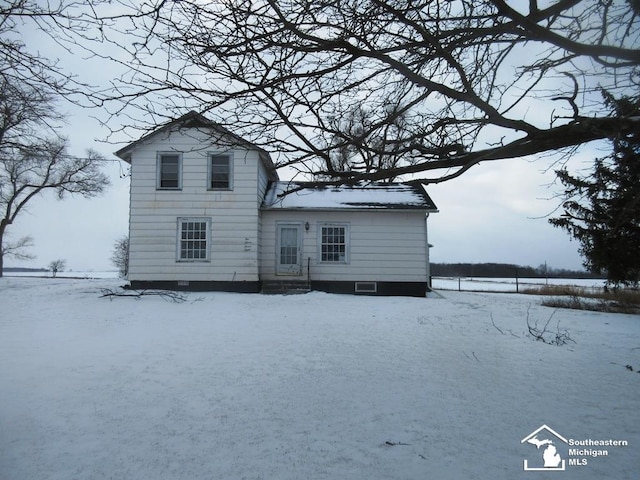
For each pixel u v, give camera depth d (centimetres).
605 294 1811
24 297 1391
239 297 1425
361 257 1706
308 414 477
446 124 342
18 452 387
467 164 310
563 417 468
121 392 545
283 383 583
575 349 795
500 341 847
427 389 558
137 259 1598
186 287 1592
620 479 342
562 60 333
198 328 947
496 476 346
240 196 1627
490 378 606
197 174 1625
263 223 1706
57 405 499
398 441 411
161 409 491
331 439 415
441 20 288
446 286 2981
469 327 994
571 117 297
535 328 979
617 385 579
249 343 811
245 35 272
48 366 652
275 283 1623
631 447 398
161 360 691
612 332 973
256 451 391
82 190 2841
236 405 504
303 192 1853
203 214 1617
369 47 289
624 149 322
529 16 286
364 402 513
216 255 1606
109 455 383
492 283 3544
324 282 1694
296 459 376
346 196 1830
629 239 1379
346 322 1030
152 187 1619
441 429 438
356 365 670
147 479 343
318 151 315
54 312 1128
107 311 1141
